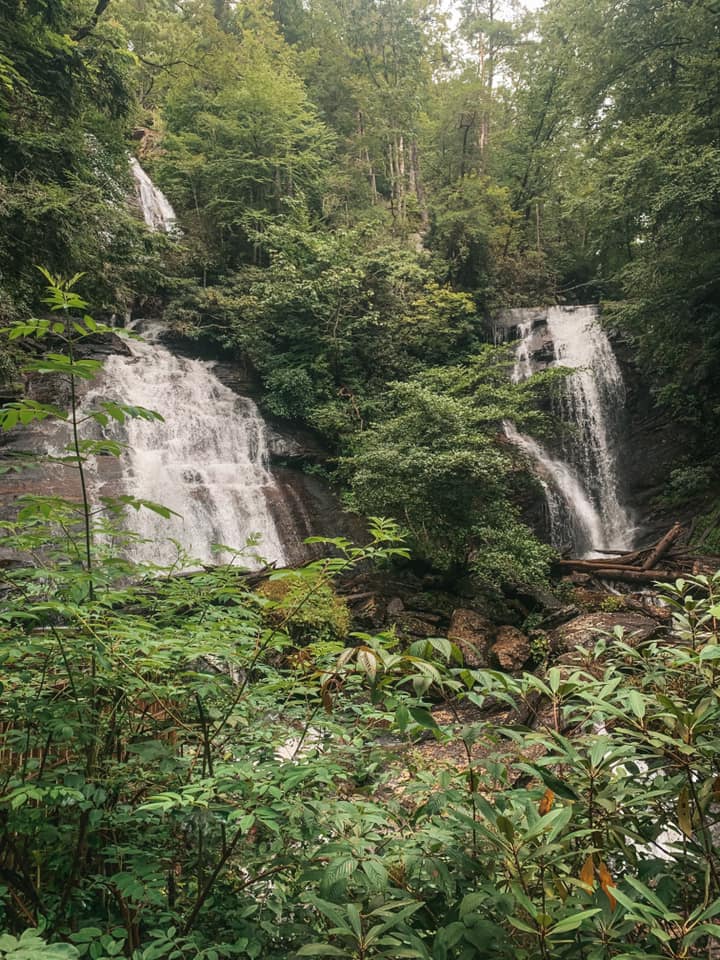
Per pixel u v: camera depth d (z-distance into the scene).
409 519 11.94
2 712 1.94
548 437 18.84
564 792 1.55
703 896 1.59
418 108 34.47
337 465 17.16
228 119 25.11
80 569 2.07
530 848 1.50
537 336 22.23
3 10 13.32
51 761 2.09
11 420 1.90
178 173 24.72
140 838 1.97
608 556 16.88
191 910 1.87
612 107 19.25
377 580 11.32
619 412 19.39
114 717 2.00
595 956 1.30
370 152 33.00
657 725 1.82
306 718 2.29
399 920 1.32
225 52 27.16
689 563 12.95
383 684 1.51
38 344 14.41
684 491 16.88
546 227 30.05
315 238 21.97
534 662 9.13
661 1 16.22
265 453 16.66
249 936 1.75
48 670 2.11
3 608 2.00
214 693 2.02
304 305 19.64
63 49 14.14
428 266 24.34
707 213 13.84
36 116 14.64
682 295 15.58
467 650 9.02
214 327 19.95
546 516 16.62
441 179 31.00
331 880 1.36
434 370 17.98
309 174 26.84
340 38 36.31
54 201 11.98
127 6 31.52
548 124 30.31
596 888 1.45
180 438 15.46
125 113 16.84
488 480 11.28
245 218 22.66
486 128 32.16
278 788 1.72
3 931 1.66
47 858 1.95
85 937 1.54
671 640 2.63
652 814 1.70
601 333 20.86
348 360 19.64
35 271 12.61
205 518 13.09
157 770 2.06
